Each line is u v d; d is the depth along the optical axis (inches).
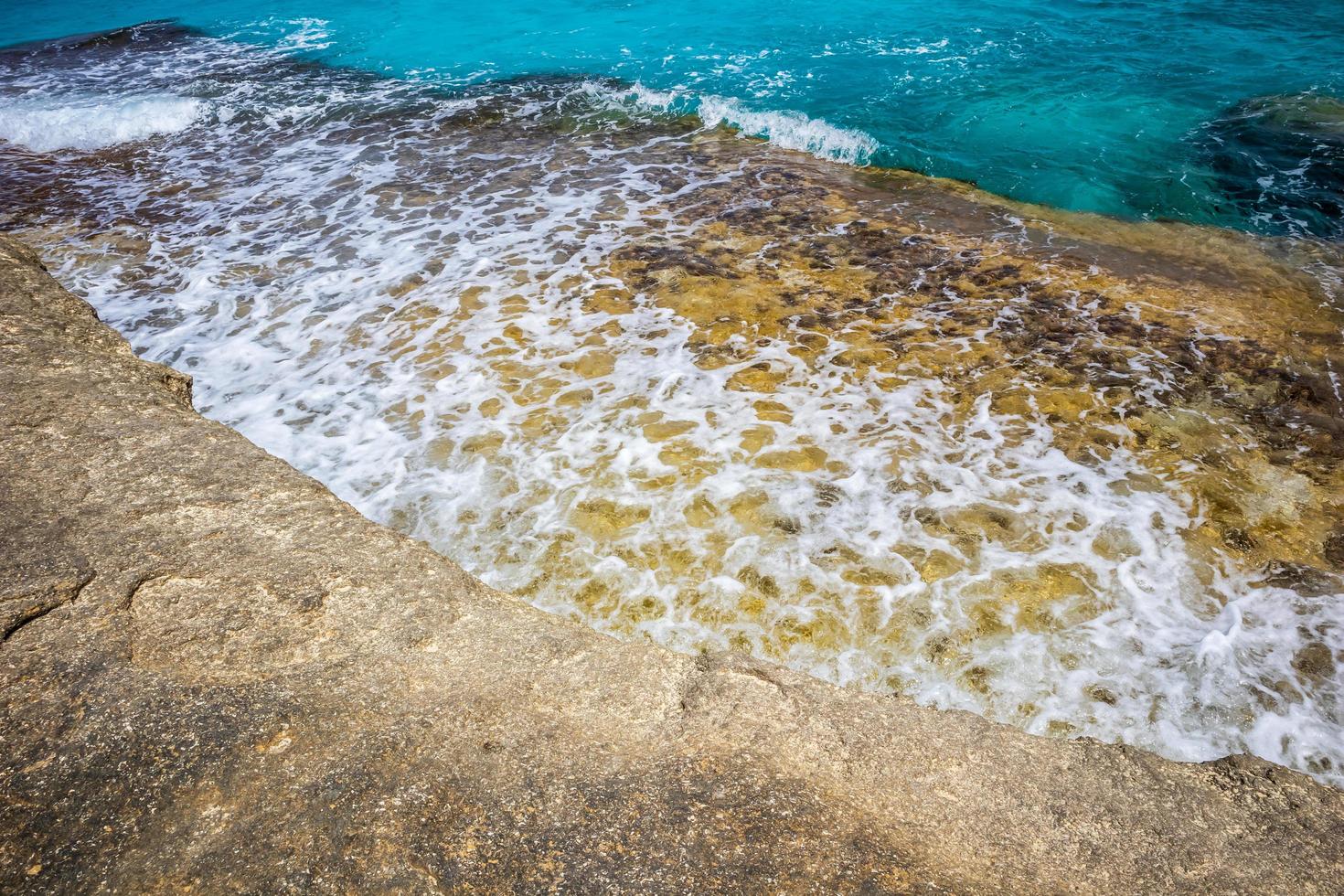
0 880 74.5
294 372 233.6
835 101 411.8
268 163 388.2
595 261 286.0
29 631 101.6
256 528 126.9
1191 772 103.9
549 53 509.4
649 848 81.7
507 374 228.7
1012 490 184.1
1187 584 160.9
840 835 85.2
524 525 178.1
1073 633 152.2
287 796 84.0
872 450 196.5
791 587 162.1
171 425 151.1
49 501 126.0
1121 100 397.1
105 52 557.0
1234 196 320.8
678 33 524.4
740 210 321.4
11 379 156.1
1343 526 171.8
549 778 89.7
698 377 224.1
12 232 323.6
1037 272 271.3
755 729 101.3
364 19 601.0
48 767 85.1
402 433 207.3
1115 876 86.2
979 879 82.4
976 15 514.3
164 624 105.3
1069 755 104.7
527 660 109.7
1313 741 133.5
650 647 116.0
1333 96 382.3
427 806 84.2
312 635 107.3
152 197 355.6
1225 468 188.1
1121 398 211.2
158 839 78.9
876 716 106.8
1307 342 232.5
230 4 653.9
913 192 333.7
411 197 346.0
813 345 236.1
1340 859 91.1
